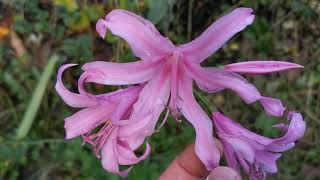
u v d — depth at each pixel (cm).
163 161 28
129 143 14
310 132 31
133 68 14
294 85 32
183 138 28
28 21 32
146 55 14
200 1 32
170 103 14
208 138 14
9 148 29
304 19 33
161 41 13
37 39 32
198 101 15
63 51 32
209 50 13
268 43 32
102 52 32
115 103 14
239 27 13
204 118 14
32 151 30
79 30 32
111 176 26
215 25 13
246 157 14
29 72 32
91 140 15
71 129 14
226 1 32
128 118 14
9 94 31
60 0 32
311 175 30
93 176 28
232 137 14
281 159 30
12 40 32
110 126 14
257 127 29
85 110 14
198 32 32
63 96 14
